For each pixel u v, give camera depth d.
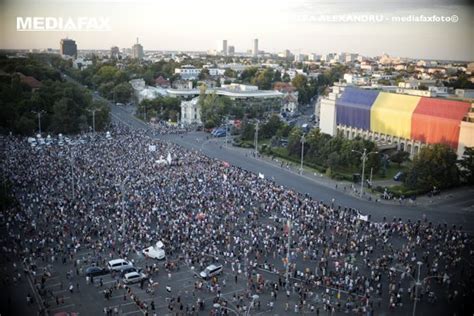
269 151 187.00
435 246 96.94
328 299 76.38
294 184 146.12
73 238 91.75
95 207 108.06
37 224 98.25
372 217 116.75
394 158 174.75
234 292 78.44
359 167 155.62
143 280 80.19
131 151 168.50
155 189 123.88
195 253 90.31
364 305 74.69
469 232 106.19
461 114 169.62
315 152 172.88
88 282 79.19
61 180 127.38
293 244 95.81
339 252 91.69
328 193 137.50
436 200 133.62
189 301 75.06
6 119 197.50
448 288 80.94
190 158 163.88
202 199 118.25
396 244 98.25
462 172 147.62
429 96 193.38
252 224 105.12
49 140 177.88
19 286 77.12
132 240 93.88
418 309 74.25
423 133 182.00
